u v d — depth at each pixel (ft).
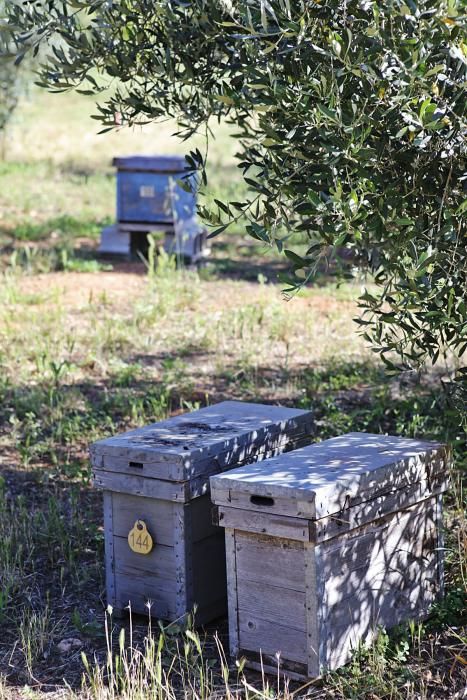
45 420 28.30
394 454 16.39
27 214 60.64
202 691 14.69
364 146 13.51
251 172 71.92
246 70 13.35
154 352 35.24
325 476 15.11
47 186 70.23
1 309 40.04
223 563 17.51
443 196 13.76
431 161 14.02
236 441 17.38
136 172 47.78
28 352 34.63
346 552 15.16
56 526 21.35
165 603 17.10
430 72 12.26
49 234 55.21
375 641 15.80
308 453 16.67
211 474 16.90
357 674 14.99
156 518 16.94
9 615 18.11
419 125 12.69
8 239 53.72
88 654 16.60
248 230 13.62
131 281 45.52
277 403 29.22
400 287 14.17
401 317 14.93
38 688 15.61
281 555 14.97
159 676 14.71
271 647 15.31
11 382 31.55
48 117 104.94
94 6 14.83
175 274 46.14
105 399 29.66
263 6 12.37
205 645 16.58
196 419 18.84
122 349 35.45
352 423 26.50
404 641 15.81
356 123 12.48
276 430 18.34
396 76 12.74
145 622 17.53
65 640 17.01
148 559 17.17
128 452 16.84
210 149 86.38
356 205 12.89
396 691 14.51
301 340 36.04
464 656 15.65
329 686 14.92
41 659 16.52
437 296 14.12
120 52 15.44
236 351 35.09
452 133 13.43
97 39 15.43
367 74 12.56
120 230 48.96
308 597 14.75
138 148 88.43
